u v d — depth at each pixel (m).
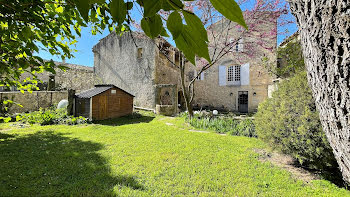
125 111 10.69
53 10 1.73
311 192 2.56
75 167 3.35
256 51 9.30
